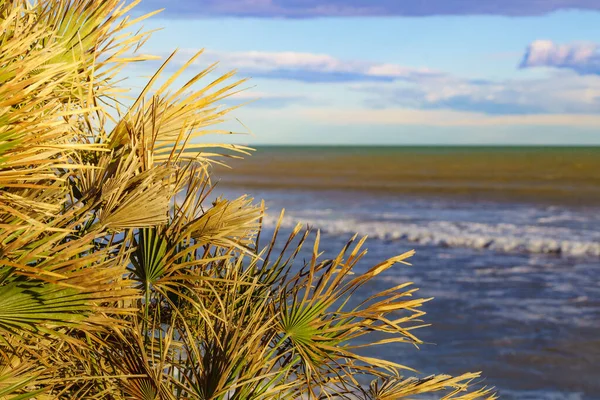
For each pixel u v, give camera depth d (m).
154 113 2.33
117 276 1.93
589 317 11.82
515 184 51.31
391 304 2.46
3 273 1.85
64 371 2.25
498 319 11.66
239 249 2.60
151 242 2.34
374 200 38.88
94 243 2.30
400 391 2.63
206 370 2.32
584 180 55.06
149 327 2.40
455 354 9.55
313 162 100.69
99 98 2.47
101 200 2.17
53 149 1.87
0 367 2.09
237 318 2.57
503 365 9.13
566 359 9.40
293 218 27.98
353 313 2.46
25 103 2.02
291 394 2.50
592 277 15.66
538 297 13.53
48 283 1.88
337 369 2.65
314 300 2.46
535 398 7.97
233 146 2.46
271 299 2.53
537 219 28.12
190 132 2.35
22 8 2.23
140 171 2.33
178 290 2.46
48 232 2.10
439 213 31.14
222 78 2.41
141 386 2.24
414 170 73.62
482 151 178.50
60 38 2.33
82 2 2.37
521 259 18.30
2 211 1.87
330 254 18.67
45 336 1.98
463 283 14.83
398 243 21.39
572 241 19.95
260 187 49.72
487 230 23.67
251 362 2.33
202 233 2.36
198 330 2.63
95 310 1.94
